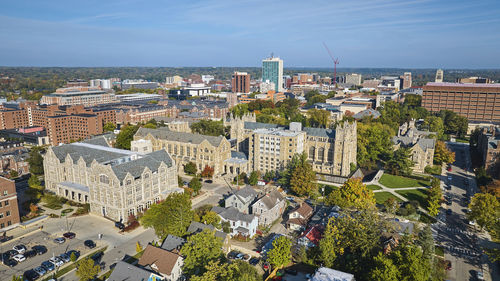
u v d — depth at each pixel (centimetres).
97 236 12419
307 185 15525
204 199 15838
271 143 18525
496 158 18638
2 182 12381
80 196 15412
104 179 13538
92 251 11356
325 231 10856
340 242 10688
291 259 10944
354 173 18975
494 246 11975
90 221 13588
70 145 17162
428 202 14388
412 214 14088
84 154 16062
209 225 11394
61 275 10019
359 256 10175
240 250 11562
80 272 9275
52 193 16212
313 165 19775
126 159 15525
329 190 16975
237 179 17788
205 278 8081
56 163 16038
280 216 14325
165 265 9281
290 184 16112
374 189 17250
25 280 9781
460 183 18375
